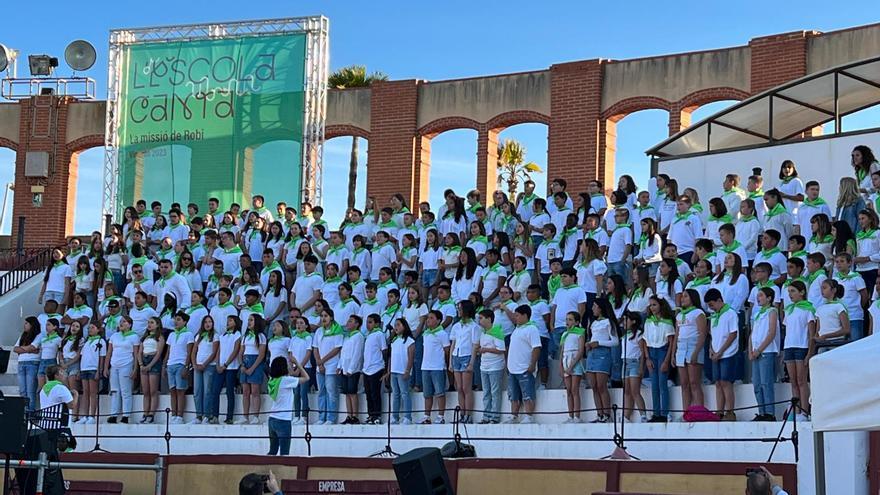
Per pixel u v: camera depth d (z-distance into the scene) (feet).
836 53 87.97
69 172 114.11
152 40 107.45
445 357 68.54
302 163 102.01
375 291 74.23
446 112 103.55
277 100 103.40
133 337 77.00
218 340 73.82
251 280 78.48
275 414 64.39
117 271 86.74
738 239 67.92
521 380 65.00
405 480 39.55
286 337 73.51
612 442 60.49
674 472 52.75
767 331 57.93
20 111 115.75
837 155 77.66
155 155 106.42
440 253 76.07
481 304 68.95
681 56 94.68
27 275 99.09
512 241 76.38
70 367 78.28
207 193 104.37
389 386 70.13
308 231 88.17
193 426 73.20
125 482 65.67
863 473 51.26
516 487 56.70
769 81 90.38
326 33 103.35
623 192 73.46
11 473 59.72
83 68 114.52
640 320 62.64
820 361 34.55
